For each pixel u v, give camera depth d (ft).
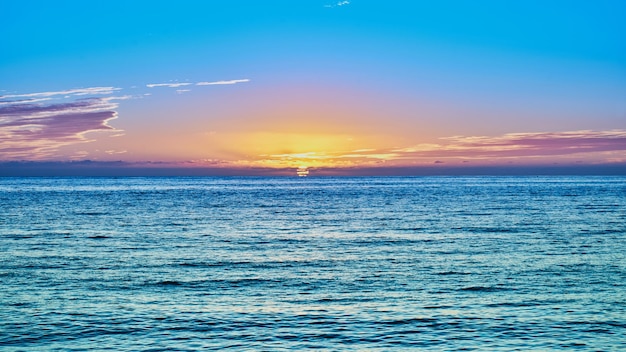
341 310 82.53
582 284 98.58
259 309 83.10
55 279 102.78
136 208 295.07
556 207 288.51
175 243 153.48
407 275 107.24
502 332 72.59
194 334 71.92
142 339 70.08
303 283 100.53
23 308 82.53
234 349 67.05
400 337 71.00
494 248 141.90
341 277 105.81
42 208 289.53
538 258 125.90
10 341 68.90
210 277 105.70
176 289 95.76
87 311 81.30
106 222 213.66
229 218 235.40
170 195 461.78
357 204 328.90
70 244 149.48
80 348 67.00
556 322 76.33
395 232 179.73
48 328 73.61
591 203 321.52
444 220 219.41
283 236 170.60
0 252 134.00
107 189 624.59
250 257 129.18
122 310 82.07
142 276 106.22
